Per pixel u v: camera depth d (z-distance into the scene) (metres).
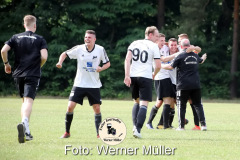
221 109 57.66
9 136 24.69
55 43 107.44
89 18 110.88
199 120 30.73
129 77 24.73
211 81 109.19
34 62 23.09
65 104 60.78
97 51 24.67
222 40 111.19
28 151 19.42
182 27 101.12
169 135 26.50
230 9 112.19
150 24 119.06
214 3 112.88
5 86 107.44
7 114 40.91
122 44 109.19
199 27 109.69
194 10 100.12
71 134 26.44
